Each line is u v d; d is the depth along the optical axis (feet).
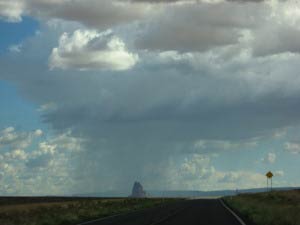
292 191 372.38
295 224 91.35
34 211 179.01
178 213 156.25
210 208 199.72
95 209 196.85
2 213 162.61
